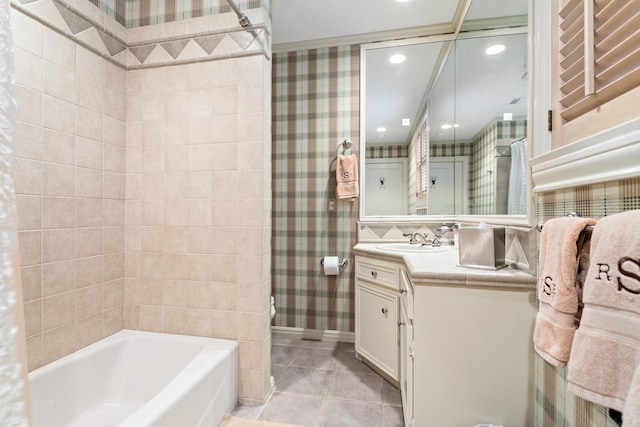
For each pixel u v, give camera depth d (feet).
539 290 2.85
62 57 4.73
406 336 4.74
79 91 5.01
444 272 3.76
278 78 8.63
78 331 5.00
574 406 2.85
